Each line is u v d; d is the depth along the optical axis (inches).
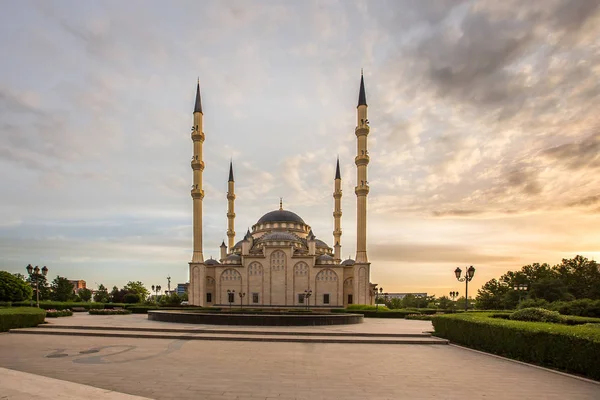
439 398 467.5
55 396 427.5
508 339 742.5
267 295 3336.6
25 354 727.1
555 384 538.9
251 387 502.6
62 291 3811.5
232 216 4097.0
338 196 4148.6
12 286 2297.0
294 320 1237.1
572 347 597.3
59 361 658.2
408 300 5064.0
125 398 426.0
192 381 527.2
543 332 660.7
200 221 3117.6
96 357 700.7
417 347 888.3
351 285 3299.7
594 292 2861.7
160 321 1354.6
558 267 3260.3
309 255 3353.8
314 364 659.4
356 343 936.3
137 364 637.9
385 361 700.7
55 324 1220.5
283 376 566.3
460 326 919.0
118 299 3427.7
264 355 738.2
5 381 492.7
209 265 3415.4
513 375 592.7
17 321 1115.3
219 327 1145.4
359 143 3014.3
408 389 505.7
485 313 1167.6
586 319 925.2
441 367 649.6
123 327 1101.7
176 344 871.7
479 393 491.5
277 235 3624.5
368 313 2097.7
